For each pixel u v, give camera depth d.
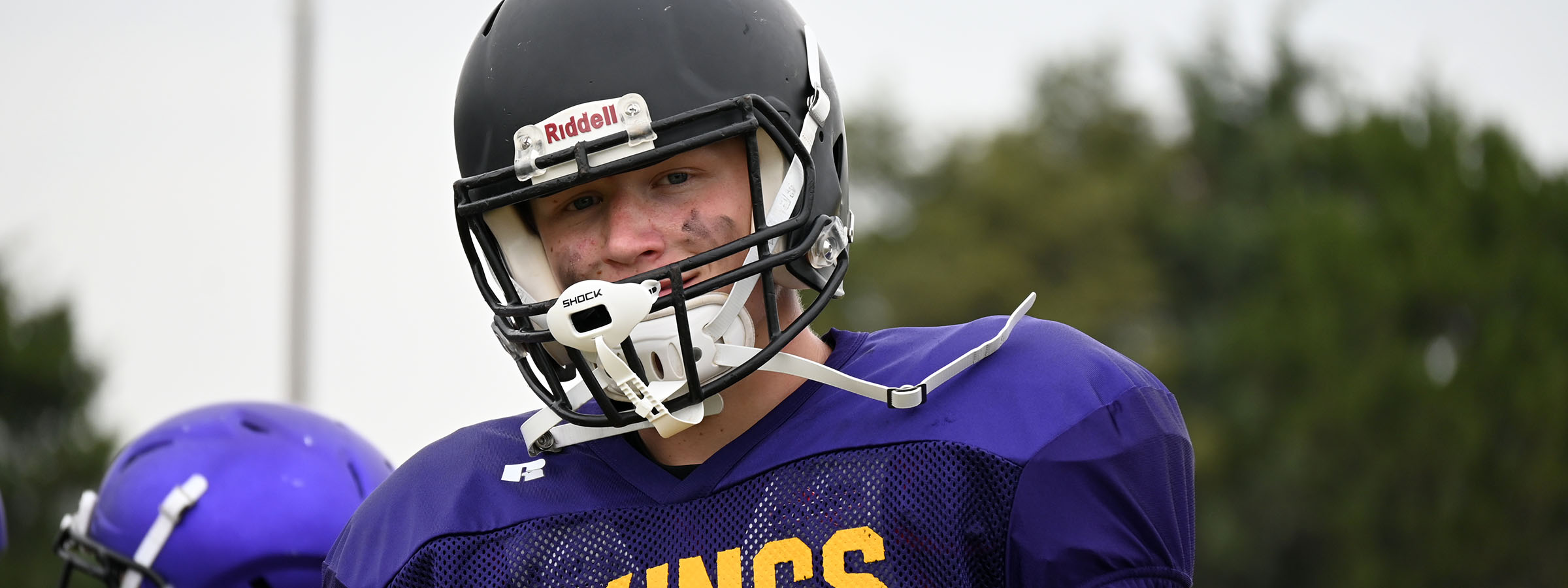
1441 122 80.81
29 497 50.50
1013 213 80.69
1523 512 68.19
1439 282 72.62
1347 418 68.69
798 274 6.29
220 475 8.63
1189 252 79.75
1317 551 67.81
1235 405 70.88
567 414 5.99
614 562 6.14
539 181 6.05
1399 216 76.38
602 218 6.19
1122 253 79.75
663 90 6.11
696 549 6.03
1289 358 71.25
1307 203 78.81
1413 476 68.31
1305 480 67.69
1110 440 5.85
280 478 8.66
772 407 6.25
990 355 6.19
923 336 6.52
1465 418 69.00
